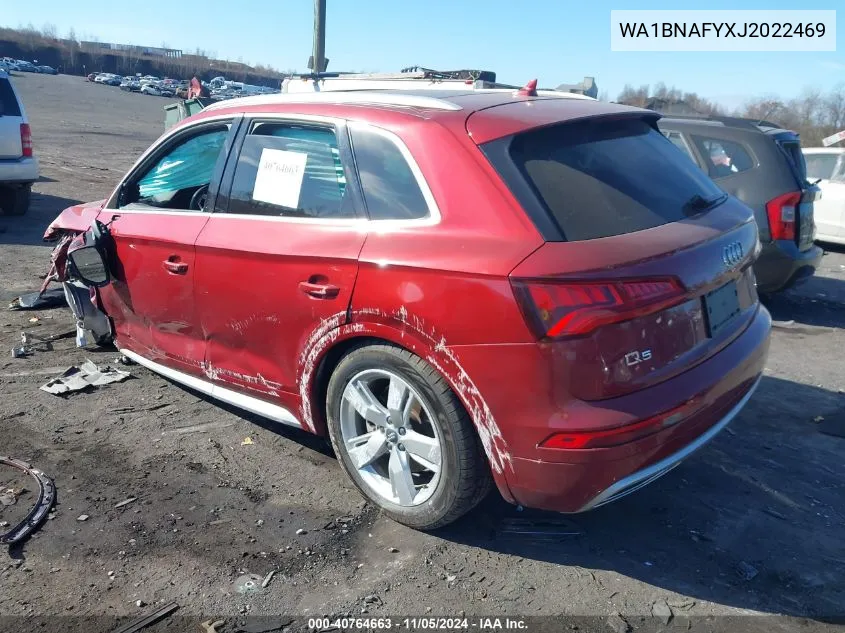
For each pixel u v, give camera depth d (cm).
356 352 327
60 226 512
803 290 850
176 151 436
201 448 404
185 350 422
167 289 417
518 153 302
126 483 366
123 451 397
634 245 283
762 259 684
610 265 271
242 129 391
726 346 320
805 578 308
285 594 291
